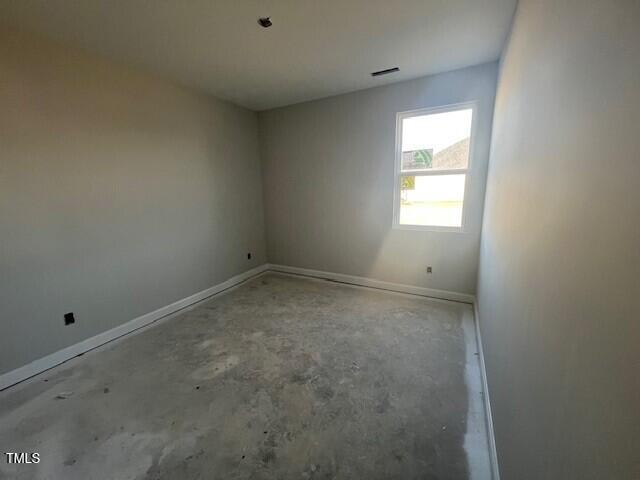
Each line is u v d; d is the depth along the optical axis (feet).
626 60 1.56
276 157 13.70
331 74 9.46
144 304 9.40
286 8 5.95
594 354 1.74
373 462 4.63
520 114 4.56
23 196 6.68
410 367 6.97
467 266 10.57
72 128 7.42
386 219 11.74
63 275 7.44
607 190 1.70
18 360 6.73
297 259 14.35
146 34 6.81
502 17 6.30
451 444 4.92
